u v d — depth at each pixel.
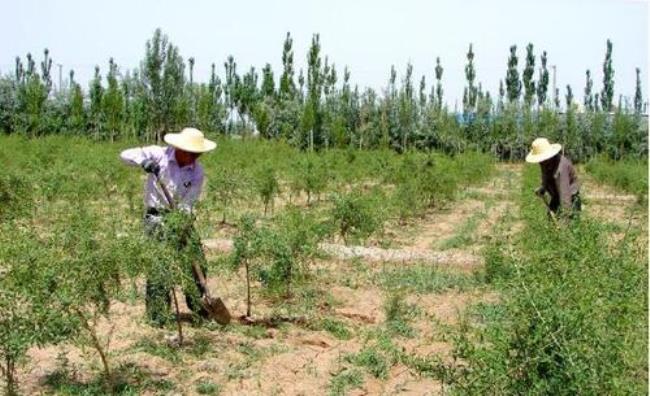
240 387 6.52
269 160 23.05
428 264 11.93
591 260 6.17
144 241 6.62
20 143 27.88
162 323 7.91
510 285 5.16
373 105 59.22
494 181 32.53
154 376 6.61
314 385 6.63
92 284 5.87
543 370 4.36
